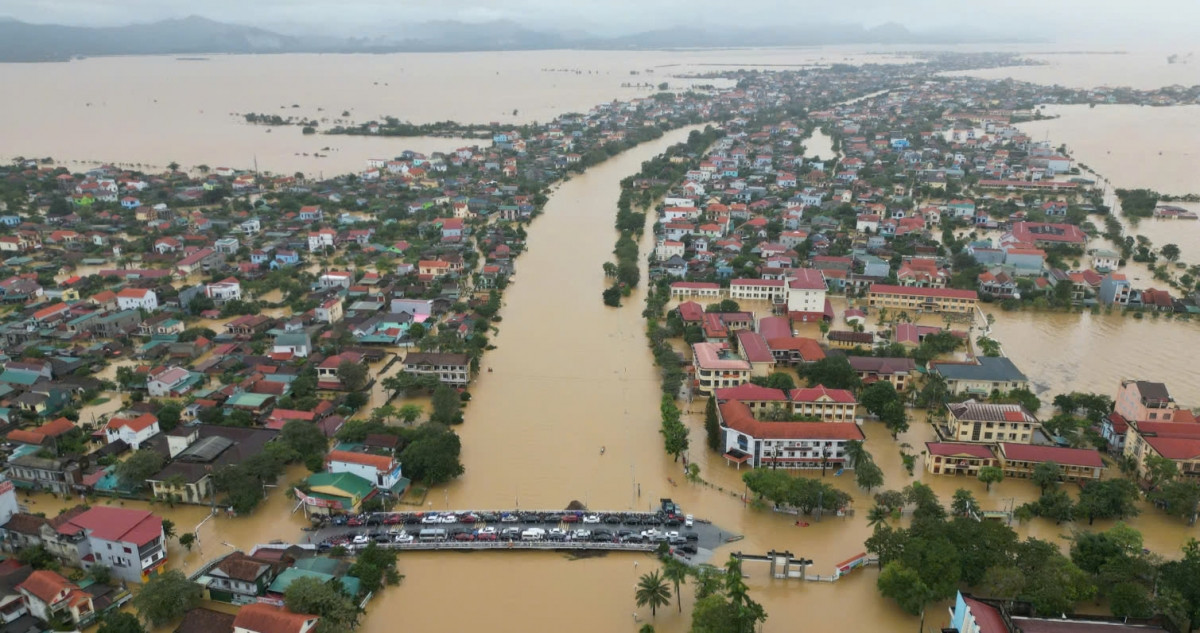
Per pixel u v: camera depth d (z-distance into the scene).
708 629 120.62
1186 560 134.62
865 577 144.00
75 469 169.25
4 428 193.12
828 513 164.00
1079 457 174.12
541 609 136.12
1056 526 159.75
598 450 190.00
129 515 145.00
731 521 161.50
